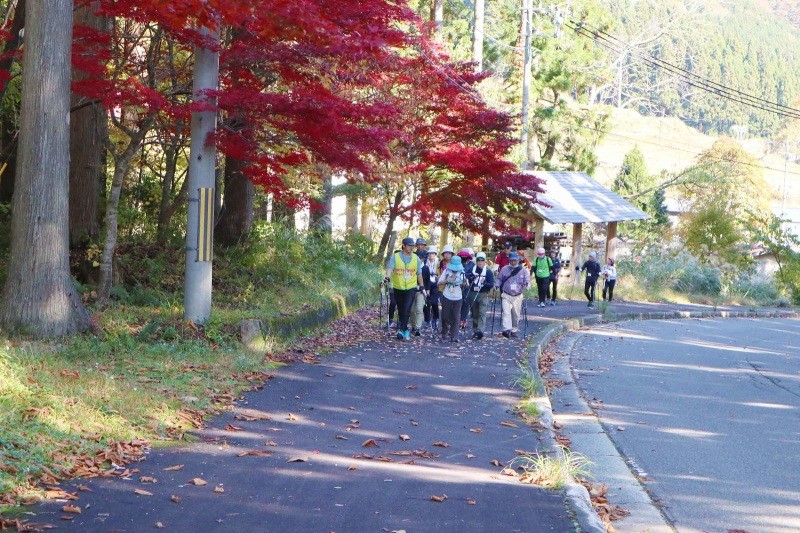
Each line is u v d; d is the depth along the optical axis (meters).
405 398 11.20
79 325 11.63
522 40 42.62
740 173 51.00
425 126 23.28
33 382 8.84
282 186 15.06
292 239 22.14
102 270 13.61
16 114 18.33
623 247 53.38
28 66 11.19
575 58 46.72
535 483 7.64
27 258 11.22
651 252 46.16
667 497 8.16
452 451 8.69
